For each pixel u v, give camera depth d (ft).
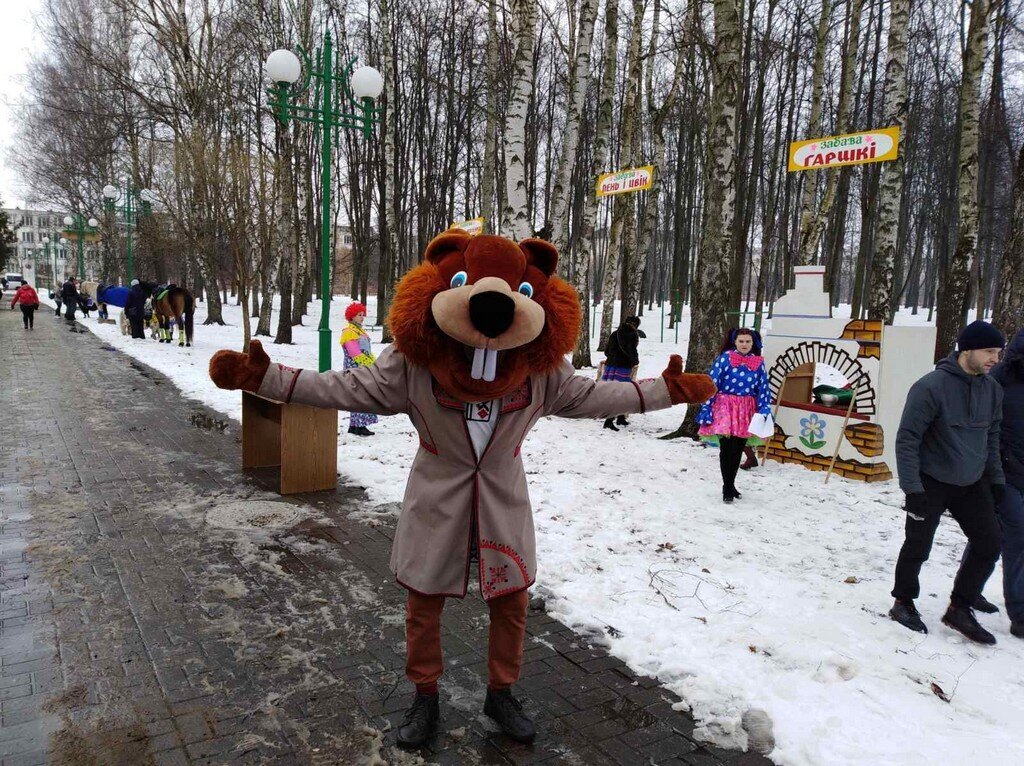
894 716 9.95
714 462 25.20
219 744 8.89
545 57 85.97
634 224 65.51
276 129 66.13
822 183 101.55
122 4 69.62
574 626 12.53
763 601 13.61
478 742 9.16
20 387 38.27
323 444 20.25
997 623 13.26
